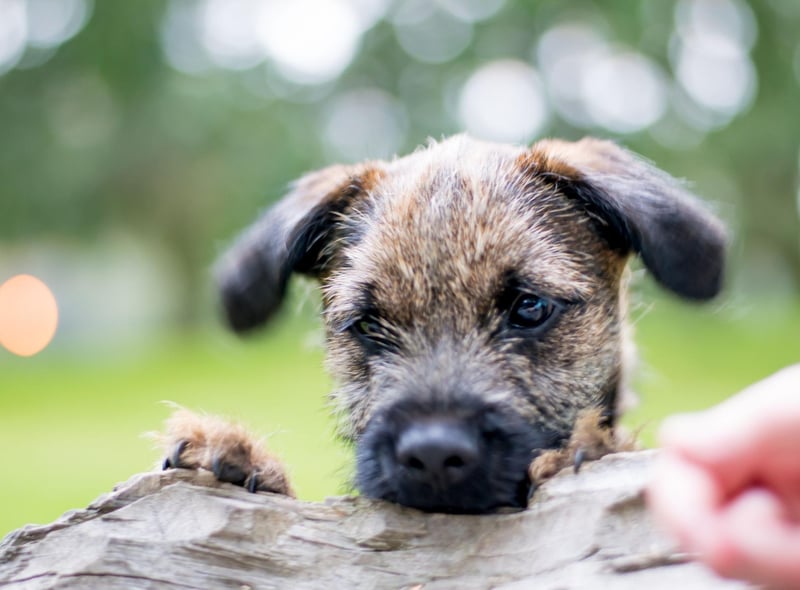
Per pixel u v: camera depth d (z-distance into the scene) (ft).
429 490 1.13
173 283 7.02
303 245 1.47
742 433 0.85
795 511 0.85
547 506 1.07
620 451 1.15
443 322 1.28
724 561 0.84
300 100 6.64
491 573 1.06
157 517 1.10
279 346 5.68
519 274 1.29
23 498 2.30
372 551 1.09
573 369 1.30
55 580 1.07
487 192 1.36
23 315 6.88
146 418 3.52
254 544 1.09
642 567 1.01
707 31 5.74
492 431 1.19
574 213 1.37
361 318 1.34
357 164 1.60
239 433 1.20
